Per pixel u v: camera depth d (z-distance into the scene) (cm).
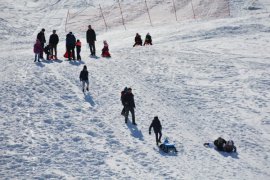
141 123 3509
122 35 8606
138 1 12688
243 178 2877
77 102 3712
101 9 12556
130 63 5125
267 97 4388
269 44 6362
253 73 5006
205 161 3048
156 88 4409
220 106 4153
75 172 2617
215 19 9181
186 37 7025
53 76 4238
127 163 2823
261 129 3788
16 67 4509
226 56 5662
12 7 13225
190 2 11794
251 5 10962
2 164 2603
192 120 3794
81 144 3005
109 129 3300
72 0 13600
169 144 3073
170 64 5203
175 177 2698
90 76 4394
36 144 2912
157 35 7794
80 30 10788
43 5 13488
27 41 9712
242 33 7088
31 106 3512
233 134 3641
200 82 4703
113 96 3950
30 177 2492
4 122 3178
